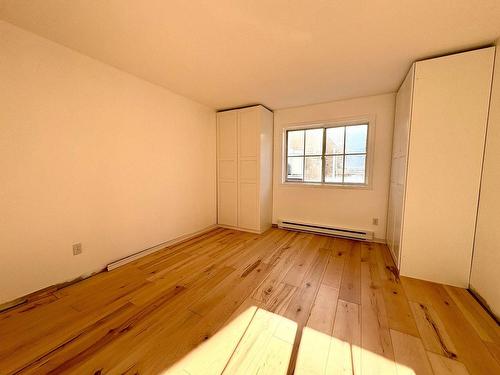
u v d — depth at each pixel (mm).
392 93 2949
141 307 1674
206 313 1608
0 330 1418
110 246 2334
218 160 3934
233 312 1622
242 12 1461
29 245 1756
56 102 1862
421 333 1417
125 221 2479
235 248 2938
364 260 2553
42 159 1802
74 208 2025
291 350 1284
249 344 1325
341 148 3398
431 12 1437
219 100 3346
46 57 1782
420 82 1994
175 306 1688
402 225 2154
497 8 1383
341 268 2350
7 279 1651
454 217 1967
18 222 1692
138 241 2635
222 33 1692
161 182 2910
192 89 2895
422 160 2035
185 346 1306
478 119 1833
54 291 1887
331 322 1520
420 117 2014
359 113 3160
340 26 1593
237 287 1967
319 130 3549
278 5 1393
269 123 3750
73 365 1169
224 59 2098
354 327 1473
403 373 1139
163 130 2898
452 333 1420
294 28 1623
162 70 2344
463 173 1910
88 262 2145
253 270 2303
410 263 2156
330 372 1145
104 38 1770
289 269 2326
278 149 3842
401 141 2396
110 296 1818
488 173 1762
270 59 2086
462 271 1970
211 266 2395
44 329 1431
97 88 2146
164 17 1511
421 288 1961
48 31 1679
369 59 2066
